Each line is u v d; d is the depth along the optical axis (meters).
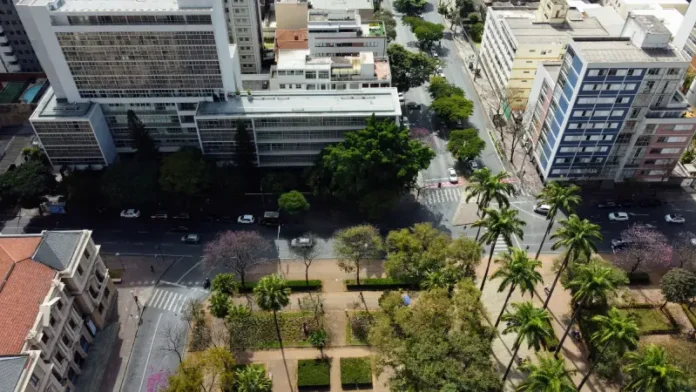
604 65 133.38
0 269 104.06
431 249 125.19
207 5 139.62
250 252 132.00
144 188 145.50
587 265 113.81
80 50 144.00
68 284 110.94
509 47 184.62
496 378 100.88
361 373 114.56
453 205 158.25
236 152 155.88
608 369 108.38
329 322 125.81
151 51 146.00
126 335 123.31
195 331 123.81
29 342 96.38
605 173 160.38
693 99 185.88
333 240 146.88
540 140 165.62
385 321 112.50
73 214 153.50
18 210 154.12
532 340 95.19
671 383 86.06
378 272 138.62
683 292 121.44
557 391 85.12
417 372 99.25
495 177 125.69
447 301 110.50
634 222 153.62
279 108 154.25
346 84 177.25
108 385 113.75
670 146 152.88
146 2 143.75
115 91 154.12
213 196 158.75
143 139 152.62
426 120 192.25
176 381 102.12
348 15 191.50
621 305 129.25
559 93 150.00
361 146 142.00
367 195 143.88
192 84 154.38
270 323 125.19
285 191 154.62
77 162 160.50
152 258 141.50
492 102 199.88
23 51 187.62
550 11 188.75
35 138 176.25
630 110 144.25
